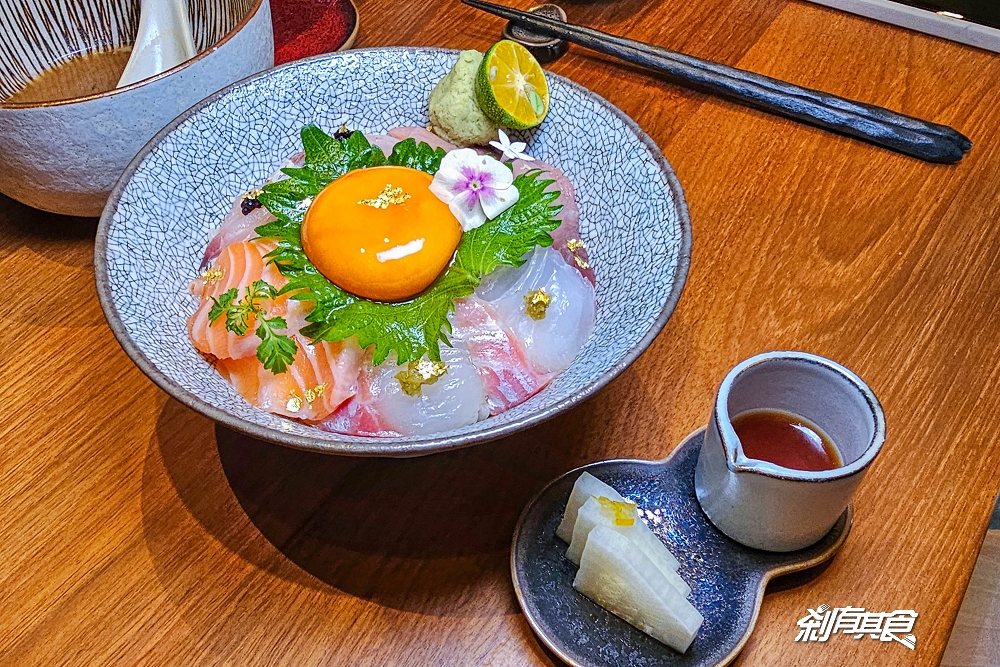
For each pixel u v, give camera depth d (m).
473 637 0.21
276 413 0.23
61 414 0.26
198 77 0.27
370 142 0.29
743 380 0.21
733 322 0.27
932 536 0.23
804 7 0.39
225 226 0.27
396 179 0.26
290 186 0.27
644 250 0.24
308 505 0.24
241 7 0.34
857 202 0.31
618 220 0.26
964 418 0.25
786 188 0.31
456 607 0.22
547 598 0.21
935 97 0.34
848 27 0.38
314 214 0.25
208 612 0.22
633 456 0.25
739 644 0.20
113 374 0.27
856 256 0.29
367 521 0.23
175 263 0.26
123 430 0.25
